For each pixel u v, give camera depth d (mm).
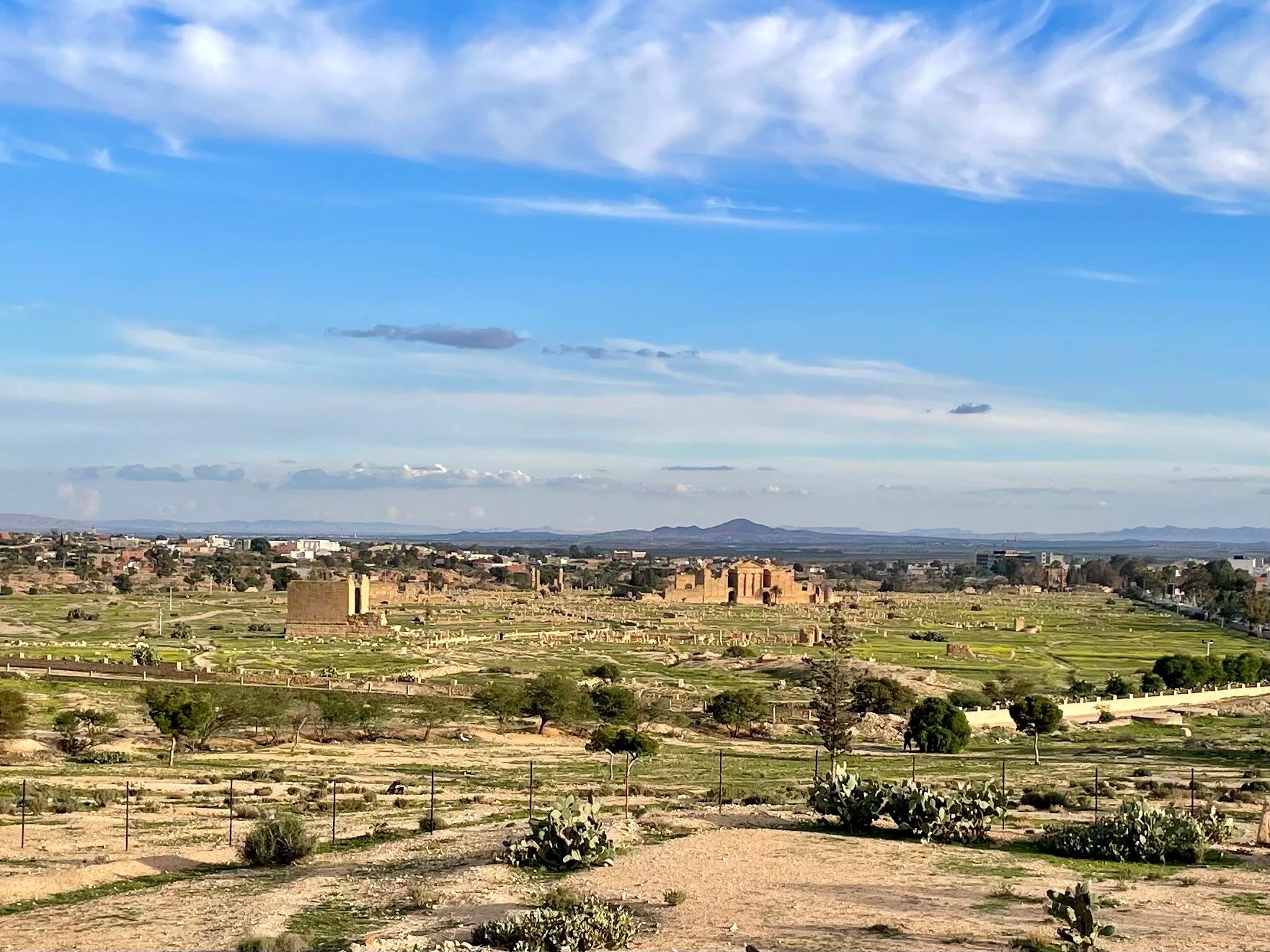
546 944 36406
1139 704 147750
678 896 43125
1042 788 81875
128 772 85812
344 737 110688
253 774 85500
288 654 182125
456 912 42875
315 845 55938
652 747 86375
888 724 131500
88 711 108562
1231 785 86250
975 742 121625
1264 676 175375
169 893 47625
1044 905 41312
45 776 81562
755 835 57344
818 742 121188
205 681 134625
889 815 60500
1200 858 52438
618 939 37219
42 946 39156
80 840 58969
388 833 62344
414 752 103062
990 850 54719
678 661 191125
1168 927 39281
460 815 68812
